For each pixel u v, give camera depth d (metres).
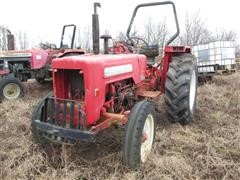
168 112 4.52
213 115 5.09
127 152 3.13
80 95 3.29
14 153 3.56
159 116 4.96
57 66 3.19
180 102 4.39
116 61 3.44
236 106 5.76
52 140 3.26
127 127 3.14
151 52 5.25
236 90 7.07
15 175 3.12
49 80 8.64
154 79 4.86
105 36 3.78
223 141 3.97
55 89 3.29
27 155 3.49
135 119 3.15
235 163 3.41
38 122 3.28
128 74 3.76
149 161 3.38
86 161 3.39
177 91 4.38
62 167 3.31
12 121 4.77
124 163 3.23
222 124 4.71
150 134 3.56
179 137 4.07
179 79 4.38
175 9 4.91
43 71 8.34
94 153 3.61
